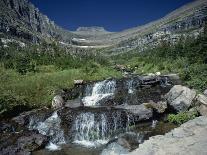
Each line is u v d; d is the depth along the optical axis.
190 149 10.66
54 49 69.75
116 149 16.33
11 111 23.94
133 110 21.66
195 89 25.31
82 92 30.78
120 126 20.81
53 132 20.23
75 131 20.72
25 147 17.44
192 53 48.19
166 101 22.97
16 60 48.16
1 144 17.88
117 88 30.61
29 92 28.69
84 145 18.42
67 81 34.47
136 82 30.03
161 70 55.84
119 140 17.31
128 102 26.14
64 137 19.94
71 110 23.02
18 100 25.52
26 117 22.39
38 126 21.36
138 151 10.99
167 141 11.68
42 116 22.44
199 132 12.24
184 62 48.34
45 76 36.53
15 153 16.66
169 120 20.17
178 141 11.56
